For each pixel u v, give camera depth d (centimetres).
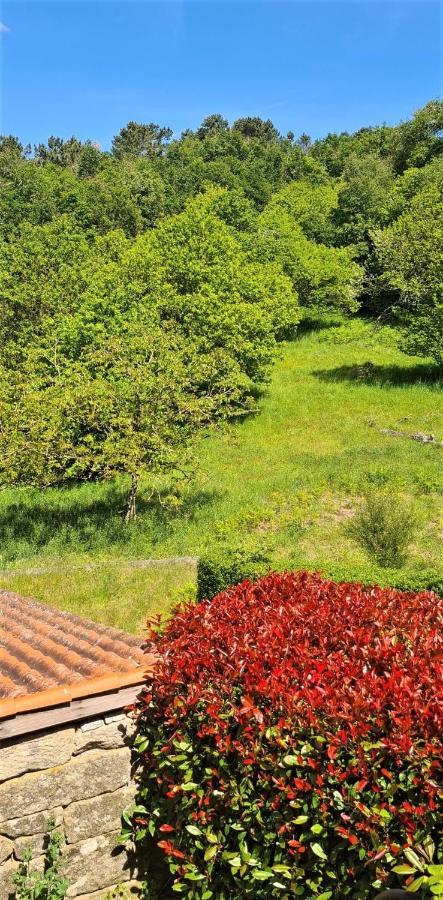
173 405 1599
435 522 1430
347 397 2609
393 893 274
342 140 8006
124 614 1034
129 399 1524
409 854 336
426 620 539
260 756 405
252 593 616
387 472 1722
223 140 8388
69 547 1422
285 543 1359
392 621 532
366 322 3859
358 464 1842
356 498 1630
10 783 459
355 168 4716
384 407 2455
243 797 409
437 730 366
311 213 4816
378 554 1195
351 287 3638
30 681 494
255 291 2805
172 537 1445
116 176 6353
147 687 497
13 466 1473
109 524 1537
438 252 2661
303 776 389
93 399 1512
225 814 428
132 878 510
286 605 578
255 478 1838
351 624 529
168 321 2452
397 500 1502
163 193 6238
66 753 477
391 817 352
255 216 4766
